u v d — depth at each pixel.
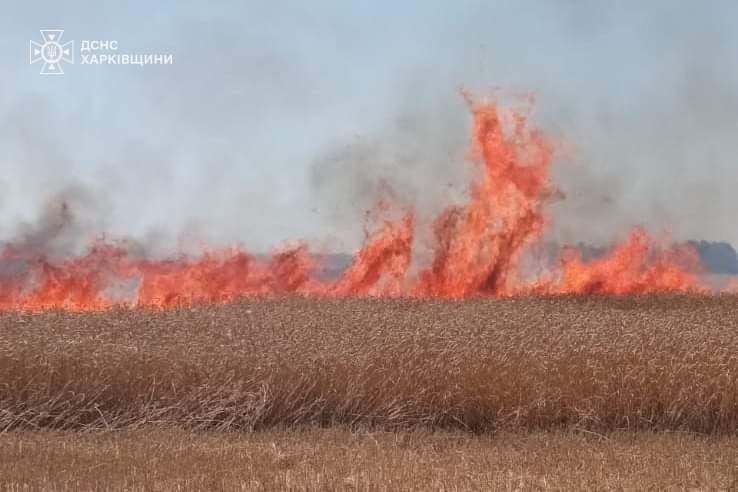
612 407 34.16
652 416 33.94
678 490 24.22
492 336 43.66
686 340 42.66
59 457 27.53
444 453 29.08
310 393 35.09
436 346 40.78
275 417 34.28
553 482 24.58
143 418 33.75
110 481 24.62
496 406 34.31
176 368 35.91
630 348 40.16
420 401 34.62
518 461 27.62
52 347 37.94
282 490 23.50
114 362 36.09
